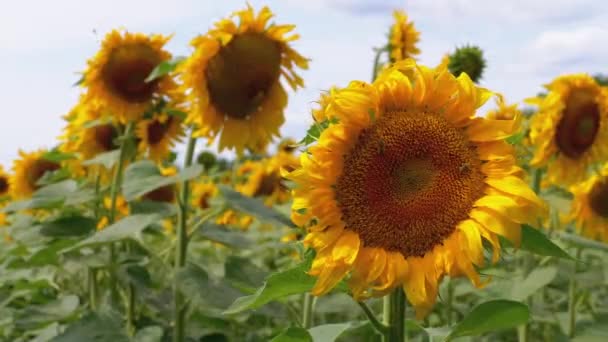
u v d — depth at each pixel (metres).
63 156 1.31
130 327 1.02
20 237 1.06
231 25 1.04
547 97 1.15
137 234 0.88
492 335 1.21
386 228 0.53
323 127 0.56
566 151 1.17
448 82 0.54
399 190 0.54
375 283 0.52
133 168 0.99
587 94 1.15
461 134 0.54
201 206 1.90
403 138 0.54
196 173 0.91
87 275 1.18
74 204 1.14
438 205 0.53
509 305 0.48
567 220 1.18
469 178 0.53
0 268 1.24
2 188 2.13
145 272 0.98
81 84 1.19
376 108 0.54
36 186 1.72
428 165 0.54
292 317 0.85
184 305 0.92
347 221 0.53
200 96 1.02
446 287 1.07
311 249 0.53
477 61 1.09
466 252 0.51
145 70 1.19
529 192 0.51
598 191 1.14
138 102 1.19
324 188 0.53
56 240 1.06
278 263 1.41
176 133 1.28
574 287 1.01
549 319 0.99
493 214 0.51
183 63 1.01
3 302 1.25
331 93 0.53
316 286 0.51
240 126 1.08
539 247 0.52
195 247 1.60
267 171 1.92
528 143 1.22
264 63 1.06
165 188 1.50
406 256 0.53
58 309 1.01
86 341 0.85
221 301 0.82
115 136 1.34
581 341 0.88
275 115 1.10
